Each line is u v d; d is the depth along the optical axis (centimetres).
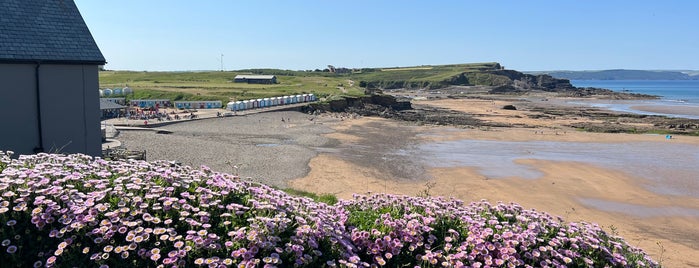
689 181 3781
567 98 16450
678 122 8088
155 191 738
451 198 977
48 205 681
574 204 3092
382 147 5059
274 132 5906
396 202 916
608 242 835
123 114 6769
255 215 752
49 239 673
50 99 2134
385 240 744
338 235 746
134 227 698
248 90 11400
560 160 4547
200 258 635
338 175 3631
